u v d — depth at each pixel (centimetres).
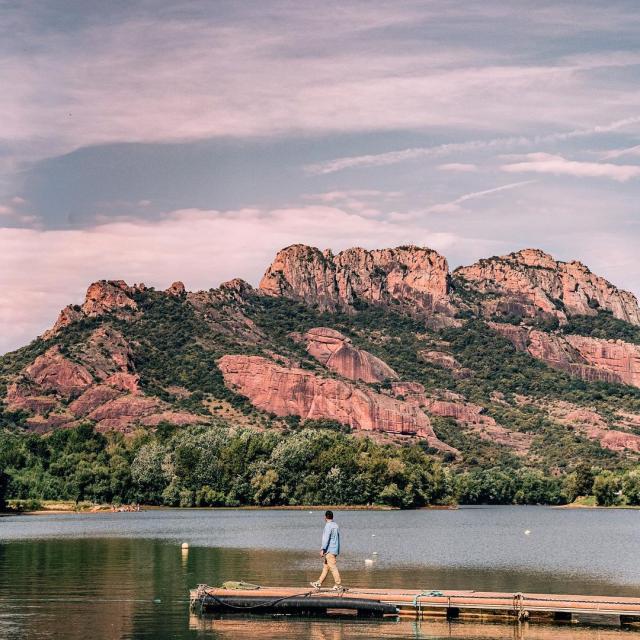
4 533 18562
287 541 16388
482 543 16788
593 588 10250
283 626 7625
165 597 8906
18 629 7350
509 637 7294
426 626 7688
